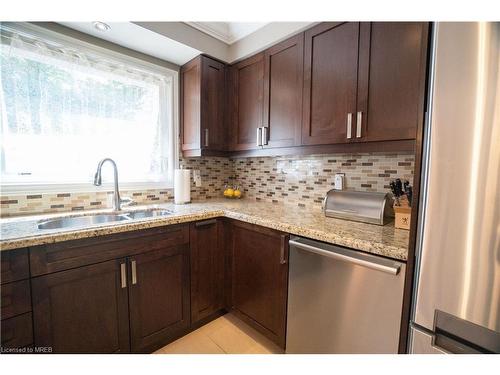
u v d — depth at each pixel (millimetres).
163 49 1803
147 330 1403
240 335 1659
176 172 1984
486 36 608
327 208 1534
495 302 631
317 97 1486
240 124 2008
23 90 1410
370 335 1036
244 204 2043
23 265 982
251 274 1589
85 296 1158
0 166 1368
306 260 1260
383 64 1222
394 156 1497
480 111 622
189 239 1576
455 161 668
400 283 933
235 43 1970
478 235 643
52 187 1521
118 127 1800
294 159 2018
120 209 1699
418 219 787
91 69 1638
